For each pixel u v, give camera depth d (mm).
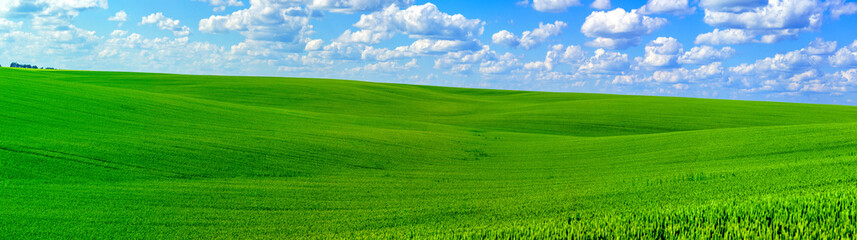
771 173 14766
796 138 24750
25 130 23641
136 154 21562
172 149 23359
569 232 7789
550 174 21938
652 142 29688
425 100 83500
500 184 19547
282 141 28469
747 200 8883
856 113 64562
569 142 33938
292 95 72125
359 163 24594
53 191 15383
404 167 24266
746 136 27422
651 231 7391
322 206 15562
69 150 20641
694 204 10156
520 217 12516
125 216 13547
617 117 57062
